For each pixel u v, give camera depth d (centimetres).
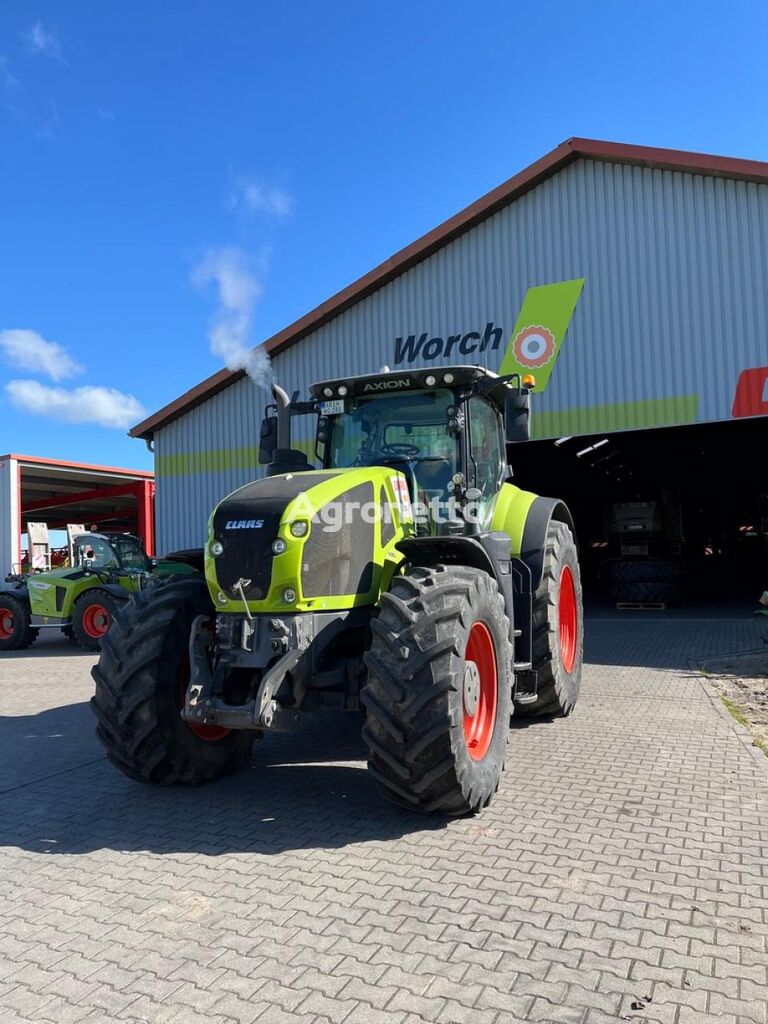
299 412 575
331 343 1412
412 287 1345
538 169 1214
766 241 1095
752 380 1102
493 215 1282
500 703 446
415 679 384
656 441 1741
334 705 440
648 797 440
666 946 281
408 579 418
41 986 267
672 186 1155
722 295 1123
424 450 529
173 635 457
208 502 1545
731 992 253
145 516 2800
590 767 498
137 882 348
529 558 579
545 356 1239
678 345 1150
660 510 1550
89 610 1318
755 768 491
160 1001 256
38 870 366
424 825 405
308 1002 252
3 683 971
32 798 473
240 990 260
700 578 2016
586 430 1209
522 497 630
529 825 401
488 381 529
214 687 421
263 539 413
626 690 741
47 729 675
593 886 330
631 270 1182
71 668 1102
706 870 344
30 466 2227
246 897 329
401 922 302
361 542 449
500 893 325
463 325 1303
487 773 416
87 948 292
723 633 1110
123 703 445
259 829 408
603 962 271
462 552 466
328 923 303
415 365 1340
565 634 657
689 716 630
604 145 1166
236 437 1516
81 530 1683
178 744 456
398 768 382
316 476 461
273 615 415
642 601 1486
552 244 1237
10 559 2086
